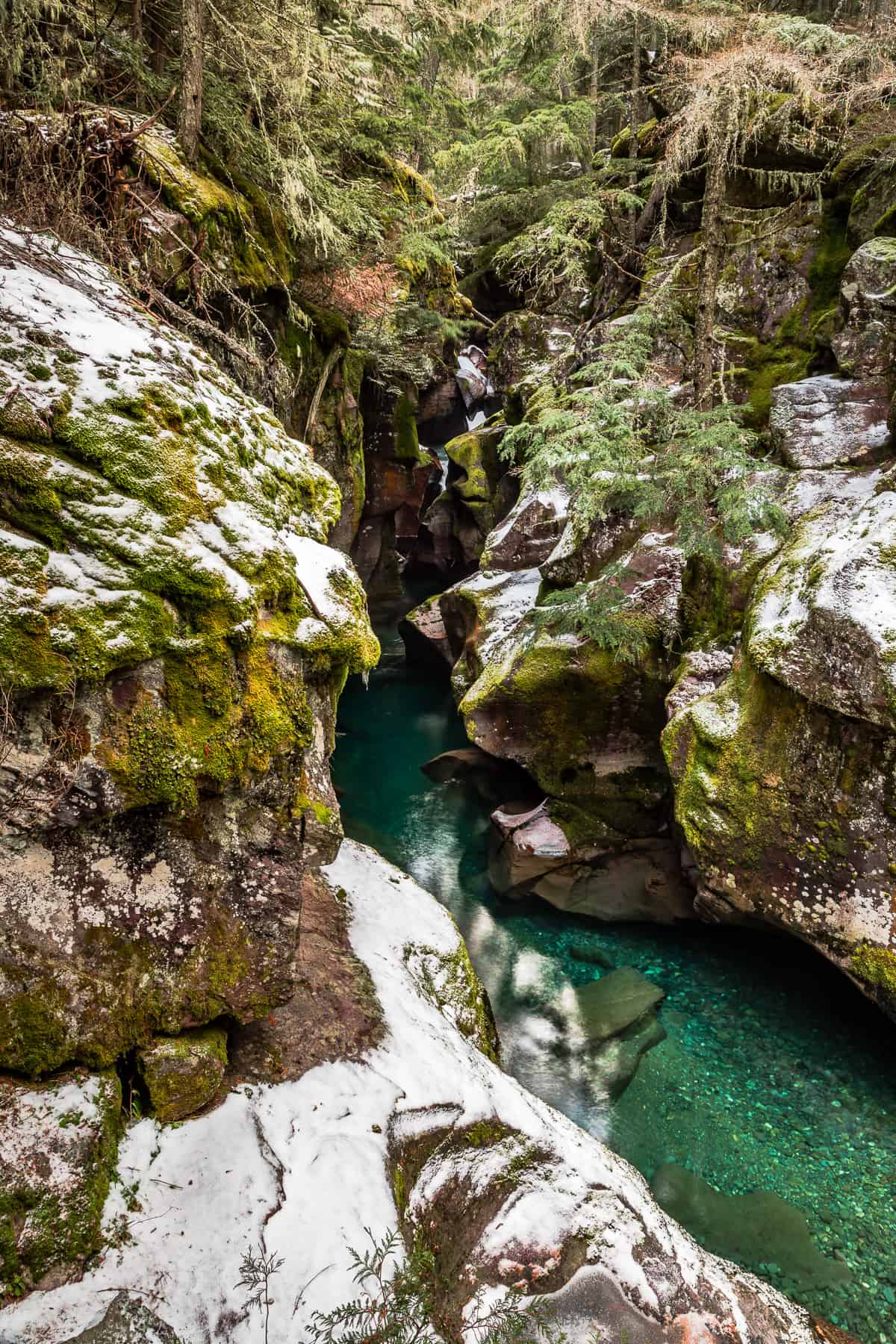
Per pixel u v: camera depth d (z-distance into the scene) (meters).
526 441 12.31
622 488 6.85
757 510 6.16
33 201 4.32
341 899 4.34
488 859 7.60
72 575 2.35
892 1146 4.27
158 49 7.30
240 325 7.23
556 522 10.12
